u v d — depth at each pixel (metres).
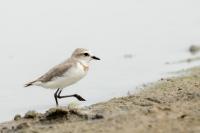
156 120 9.73
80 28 24.75
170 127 9.24
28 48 21.84
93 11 27.48
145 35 24.05
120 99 12.44
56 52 21.08
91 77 17.11
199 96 11.94
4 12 26.89
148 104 11.66
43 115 11.27
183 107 10.74
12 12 26.91
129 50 21.45
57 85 12.90
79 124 10.13
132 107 11.46
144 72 17.44
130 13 27.38
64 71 12.75
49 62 19.69
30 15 26.55
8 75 18.05
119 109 11.37
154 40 23.20
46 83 12.86
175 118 9.80
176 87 13.23
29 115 11.45
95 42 22.62
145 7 28.45
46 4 28.27
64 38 23.14
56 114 10.79
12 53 21.16
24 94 15.47
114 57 20.30
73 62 12.91
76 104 12.42
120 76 17.08
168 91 12.87
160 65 18.42
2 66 19.33
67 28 24.67
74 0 29.03
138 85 15.16
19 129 10.51
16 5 27.95
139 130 9.22
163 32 24.42
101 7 28.09
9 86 16.55
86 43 22.47
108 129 9.52
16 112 13.53
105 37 23.44
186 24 25.66
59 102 14.34
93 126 9.84
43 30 24.41
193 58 19.31
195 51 20.92
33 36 23.55
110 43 22.56
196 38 23.16
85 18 26.36
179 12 27.70
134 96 12.59
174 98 12.09
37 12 27.02
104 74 17.52
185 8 28.31
